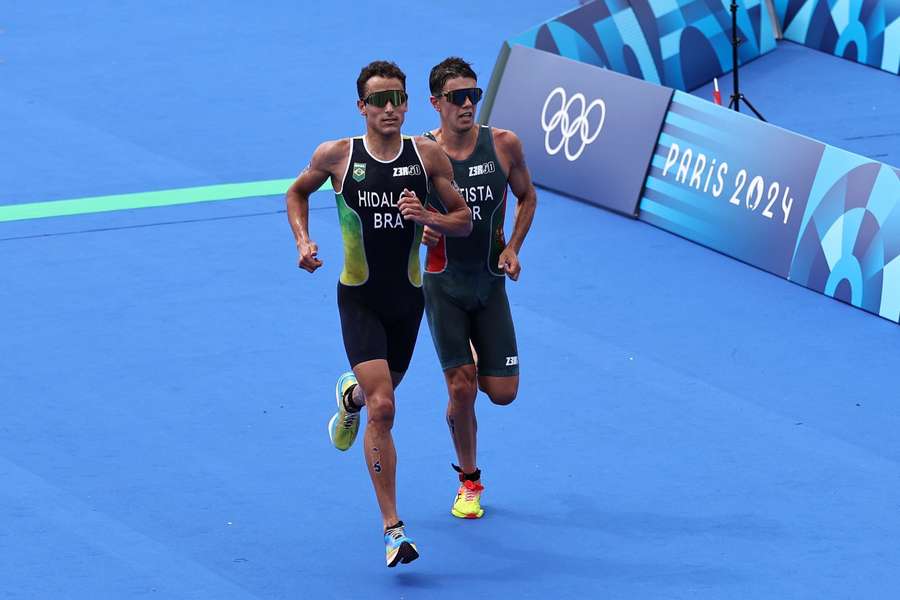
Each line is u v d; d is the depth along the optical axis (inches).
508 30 2293.3
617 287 1428.4
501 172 991.0
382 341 934.4
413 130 1859.0
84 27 2305.6
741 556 957.2
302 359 1258.6
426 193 933.8
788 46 2199.8
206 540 972.6
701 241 1531.7
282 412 1162.6
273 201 1627.7
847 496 1039.6
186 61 2134.6
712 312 1373.0
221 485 1047.6
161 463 1077.1
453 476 1072.8
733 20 1768.0
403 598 904.9
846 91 2025.1
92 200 1620.3
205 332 1307.8
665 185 1579.7
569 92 1681.8
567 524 1001.5
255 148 1793.8
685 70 2020.2
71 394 1184.8
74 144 1791.3
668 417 1165.7
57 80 2039.9
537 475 1072.2
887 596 906.1
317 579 927.0
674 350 1290.6
